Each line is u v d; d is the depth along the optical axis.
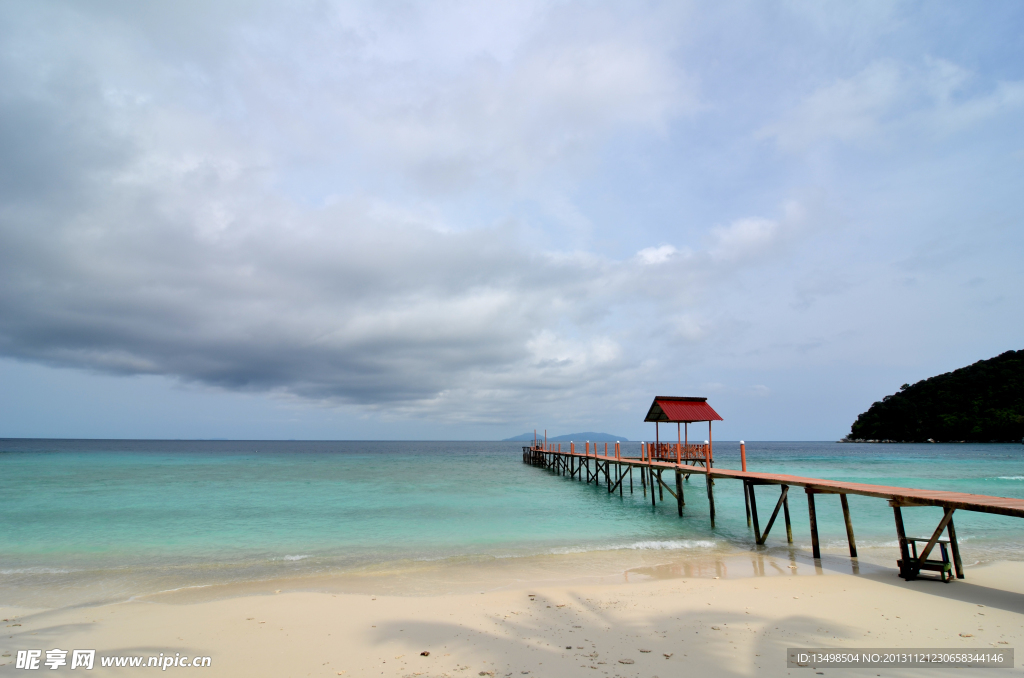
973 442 112.50
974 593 10.74
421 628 8.69
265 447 146.00
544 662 7.12
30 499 26.75
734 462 68.25
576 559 14.89
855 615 9.22
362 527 19.86
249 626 8.84
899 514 12.47
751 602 10.09
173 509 23.81
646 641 7.95
